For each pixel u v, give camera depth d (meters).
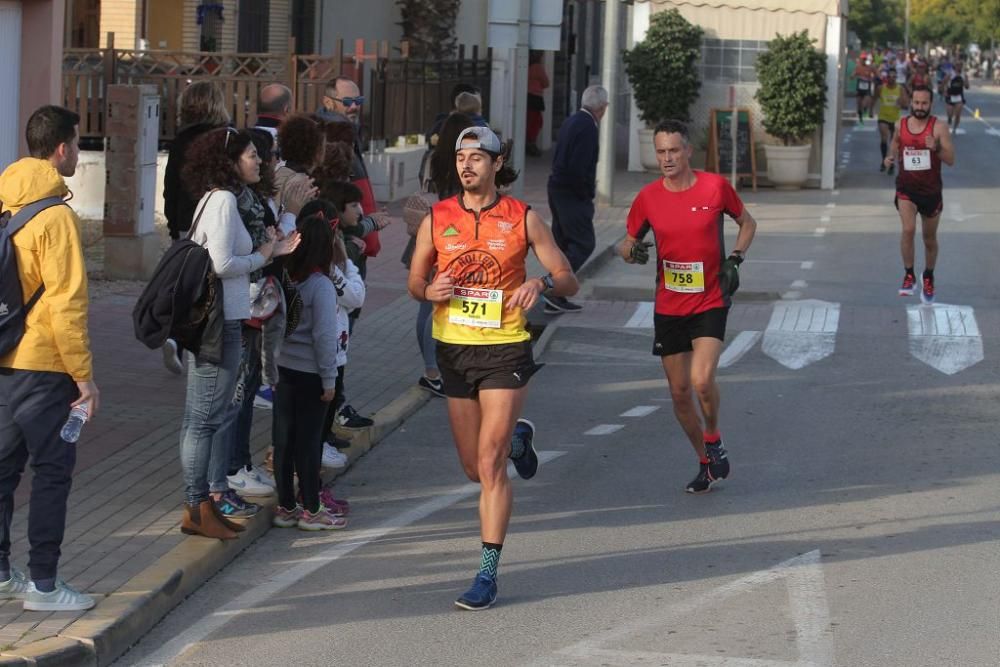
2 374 10.27
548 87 63.72
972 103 133.88
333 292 13.28
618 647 10.60
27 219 10.07
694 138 52.22
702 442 15.23
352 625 11.15
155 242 27.08
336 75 36.41
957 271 31.28
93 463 14.94
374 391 19.50
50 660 9.66
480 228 11.48
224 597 11.84
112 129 26.08
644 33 52.25
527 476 13.18
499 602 11.69
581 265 26.88
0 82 20.39
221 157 12.12
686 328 14.78
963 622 11.09
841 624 11.06
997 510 14.38
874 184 52.38
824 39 49.69
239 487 14.12
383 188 39.84
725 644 10.63
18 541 12.12
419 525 14.03
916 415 18.72
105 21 42.91
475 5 54.38
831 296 28.08
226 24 45.31
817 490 15.21
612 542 13.40
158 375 19.22
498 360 11.45
